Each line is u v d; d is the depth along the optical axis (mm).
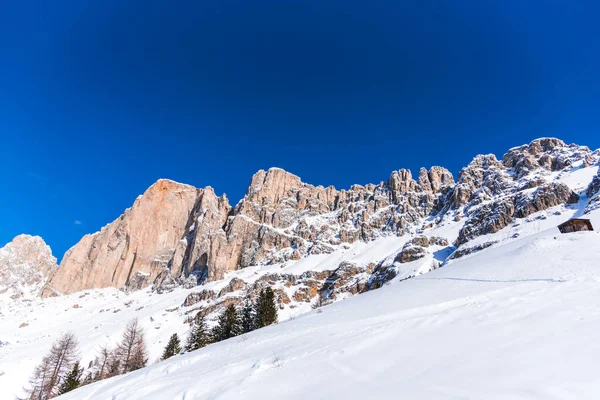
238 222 199500
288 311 113125
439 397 6352
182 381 13172
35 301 192625
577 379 5848
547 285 17109
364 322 17172
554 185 112750
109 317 144625
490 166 176750
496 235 107125
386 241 164250
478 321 11383
